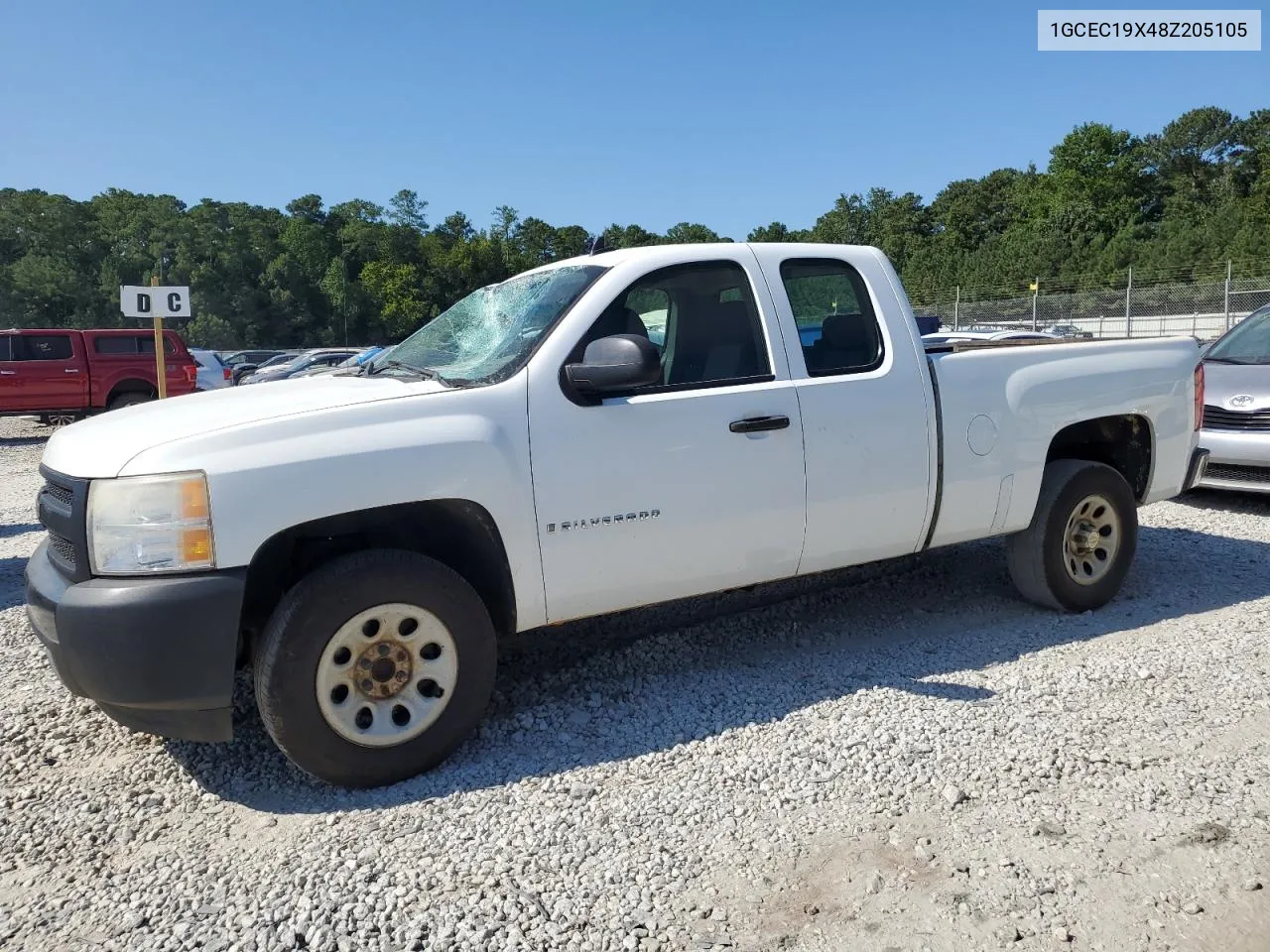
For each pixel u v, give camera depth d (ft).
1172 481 17.29
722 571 12.85
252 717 12.82
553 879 8.84
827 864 9.05
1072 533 16.03
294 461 10.18
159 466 9.85
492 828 9.74
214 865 9.26
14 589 19.75
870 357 14.01
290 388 12.47
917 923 8.16
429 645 10.93
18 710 13.16
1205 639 14.80
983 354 15.01
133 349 58.54
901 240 340.39
